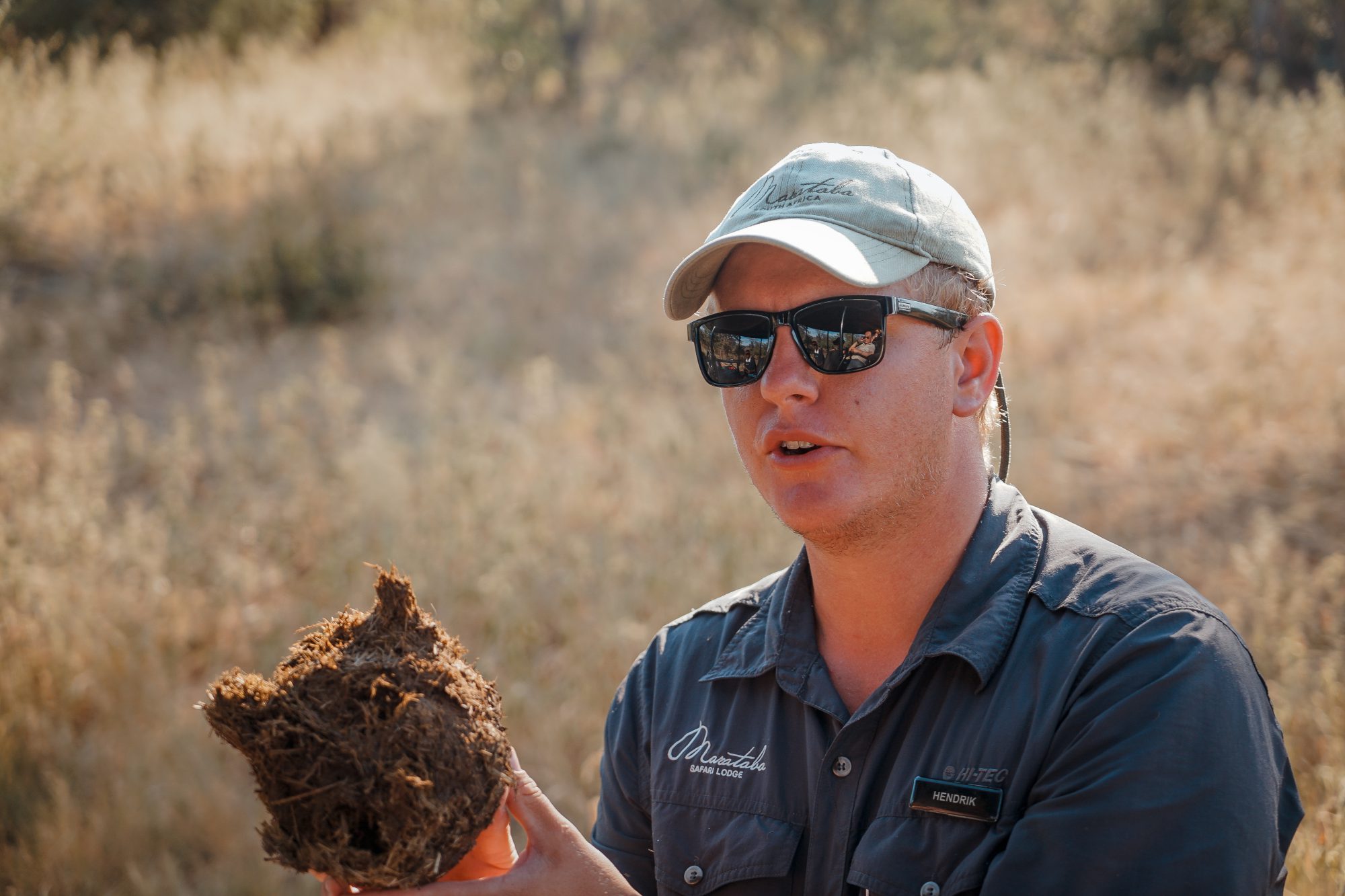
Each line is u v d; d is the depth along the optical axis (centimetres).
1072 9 1634
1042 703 130
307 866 113
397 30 1731
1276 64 1354
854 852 137
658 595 471
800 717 150
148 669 445
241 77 1351
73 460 564
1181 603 130
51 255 855
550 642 470
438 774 113
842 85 1356
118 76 1080
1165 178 1029
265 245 860
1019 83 1300
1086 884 117
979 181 1023
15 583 465
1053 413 630
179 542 527
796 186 145
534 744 393
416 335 805
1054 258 887
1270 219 915
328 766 111
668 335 795
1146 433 600
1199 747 119
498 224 999
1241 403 609
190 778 398
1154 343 710
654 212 1008
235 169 1034
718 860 149
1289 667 341
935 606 142
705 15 1719
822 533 140
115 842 371
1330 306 699
